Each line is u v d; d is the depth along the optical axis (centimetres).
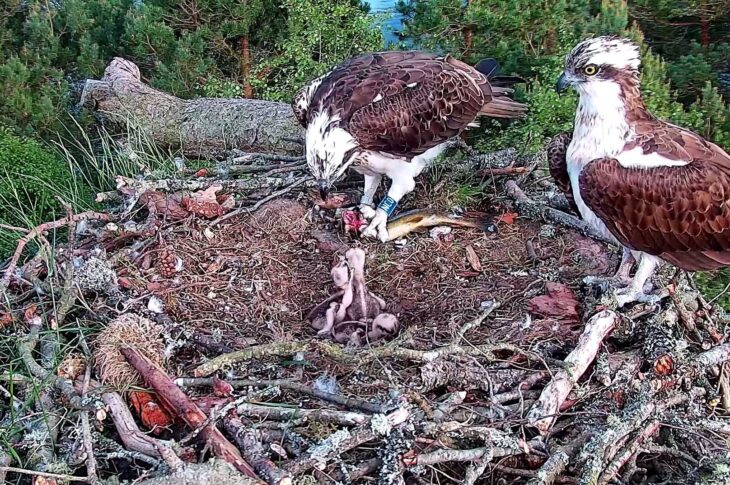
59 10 296
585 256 160
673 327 137
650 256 141
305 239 168
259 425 115
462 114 168
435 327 142
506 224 171
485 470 115
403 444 107
